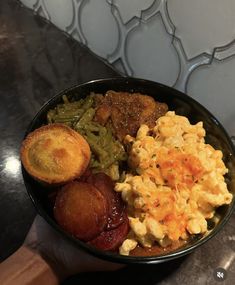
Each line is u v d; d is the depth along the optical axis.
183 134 0.70
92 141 0.71
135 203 0.61
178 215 0.61
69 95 0.74
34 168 0.63
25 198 0.74
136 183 0.62
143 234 0.60
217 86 0.74
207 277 0.66
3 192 0.74
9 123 0.85
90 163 0.69
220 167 0.67
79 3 0.92
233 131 0.77
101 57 0.97
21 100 0.90
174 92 0.74
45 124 0.72
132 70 0.90
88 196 0.60
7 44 1.01
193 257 0.68
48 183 0.62
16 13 1.09
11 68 0.96
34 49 1.00
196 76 0.76
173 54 0.78
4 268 0.62
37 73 0.95
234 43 0.67
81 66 0.96
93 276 0.66
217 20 0.67
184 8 0.70
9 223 0.71
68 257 0.64
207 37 0.70
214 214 0.65
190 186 0.64
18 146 0.81
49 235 0.66
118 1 0.82
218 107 0.76
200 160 0.65
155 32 0.79
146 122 0.73
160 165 0.65
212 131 0.71
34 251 0.65
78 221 0.59
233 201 0.63
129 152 0.70
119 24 0.85
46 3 1.02
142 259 0.56
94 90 0.76
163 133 0.69
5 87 0.92
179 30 0.74
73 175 0.63
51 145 0.64
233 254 0.69
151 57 0.83
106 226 0.61
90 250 0.56
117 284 0.65
